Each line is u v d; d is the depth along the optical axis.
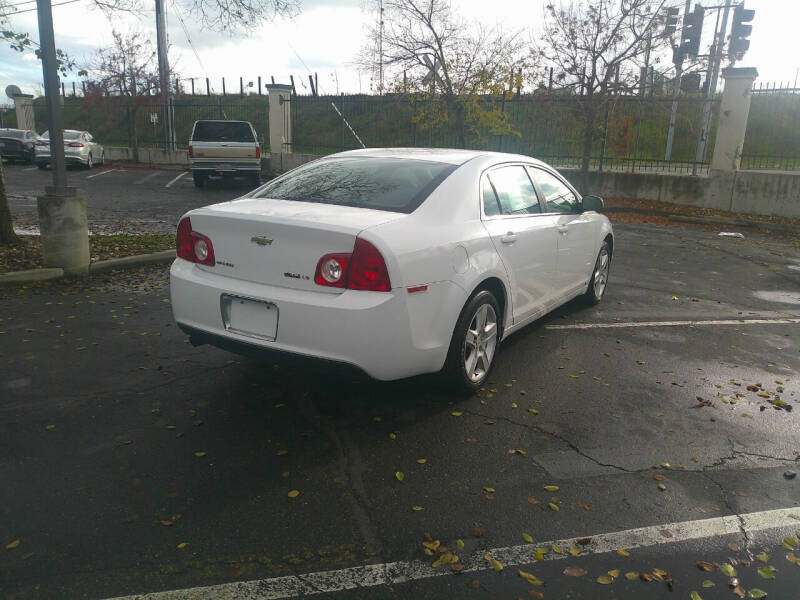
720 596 2.45
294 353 3.47
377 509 2.95
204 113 35.19
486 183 4.48
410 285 3.46
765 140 24.80
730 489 3.21
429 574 2.53
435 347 3.72
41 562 2.53
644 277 8.33
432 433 3.71
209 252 3.81
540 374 4.70
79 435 3.58
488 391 4.35
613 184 16.94
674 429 3.88
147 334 5.32
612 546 2.73
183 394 4.16
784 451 3.64
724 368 4.96
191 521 2.82
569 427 3.86
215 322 3.75
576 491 3.15
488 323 4.34
